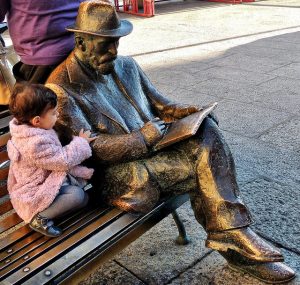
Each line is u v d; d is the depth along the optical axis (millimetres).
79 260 1786
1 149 2318
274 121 4266
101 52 2057
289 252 2430
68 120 2041
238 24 9438
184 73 6109
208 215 2047
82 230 1951
